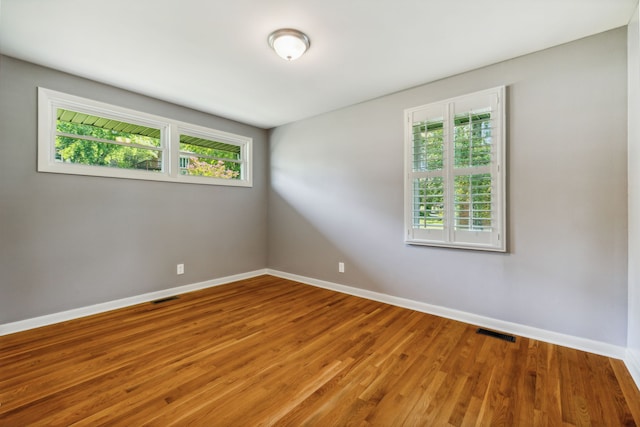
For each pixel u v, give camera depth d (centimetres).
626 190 209
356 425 148
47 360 208
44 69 270
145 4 185
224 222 421
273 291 383
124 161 328
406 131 316
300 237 431
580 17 199
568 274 231
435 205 297
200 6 187
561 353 219
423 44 232
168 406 161
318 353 221
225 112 395
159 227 352
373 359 212
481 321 271
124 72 280
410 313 304
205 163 405
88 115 303
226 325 273
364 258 358
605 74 216
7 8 188
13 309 255
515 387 179
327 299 350
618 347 211
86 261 296
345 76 288
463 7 188
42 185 271
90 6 187
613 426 147
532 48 238
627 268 208
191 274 384
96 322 278
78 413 155
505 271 259
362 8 189
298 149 432
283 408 161
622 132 210
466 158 276
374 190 349
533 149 244
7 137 253
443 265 295
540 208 242
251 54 247
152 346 230
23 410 157
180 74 284
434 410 159
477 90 271
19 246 259
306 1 183
